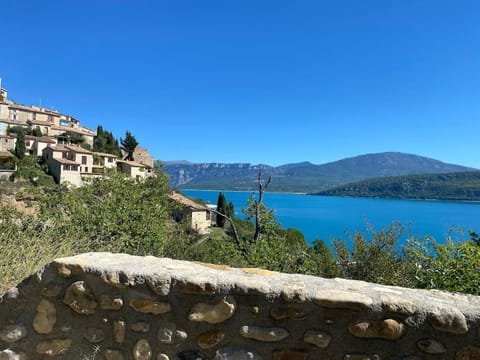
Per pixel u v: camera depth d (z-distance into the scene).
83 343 2.33
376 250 5.86
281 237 9.73
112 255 2.68
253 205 10.20
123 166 53.56
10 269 3.62
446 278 3.66
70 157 48.56
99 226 8.02
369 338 1.98
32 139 53.59
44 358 2.38
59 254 4.75
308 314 2.05
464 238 4.50
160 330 2.21
